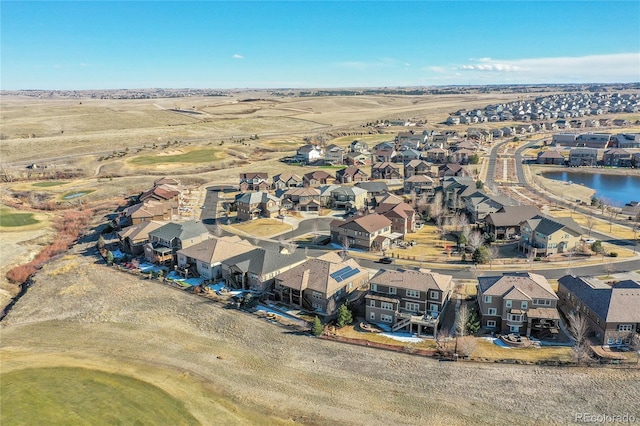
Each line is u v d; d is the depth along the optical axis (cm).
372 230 9106
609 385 4847
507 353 5491
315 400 4756
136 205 11312
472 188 11644
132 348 5844
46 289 7756
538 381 4947
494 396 4744
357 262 8400
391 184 15275
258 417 4500
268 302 6969
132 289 7606
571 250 8556
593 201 11894
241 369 5328
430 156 19562
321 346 5762
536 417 4438
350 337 5956
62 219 11931
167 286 7688
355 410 4588
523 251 8762
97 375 5216
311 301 6788
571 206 12012
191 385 5025
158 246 8769
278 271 7438
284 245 9344
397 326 6050
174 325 6419
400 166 18588
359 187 13225
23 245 9881
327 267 7000
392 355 5528
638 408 4506
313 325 6038
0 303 7500
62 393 4881
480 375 5084
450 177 13675
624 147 19862
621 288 5794
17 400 4759
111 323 6525
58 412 4566
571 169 17425
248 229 10738
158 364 5459
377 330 6100
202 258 7906
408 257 8606
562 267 7912
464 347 5444
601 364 5197
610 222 10444
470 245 8838
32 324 6581
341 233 9500
